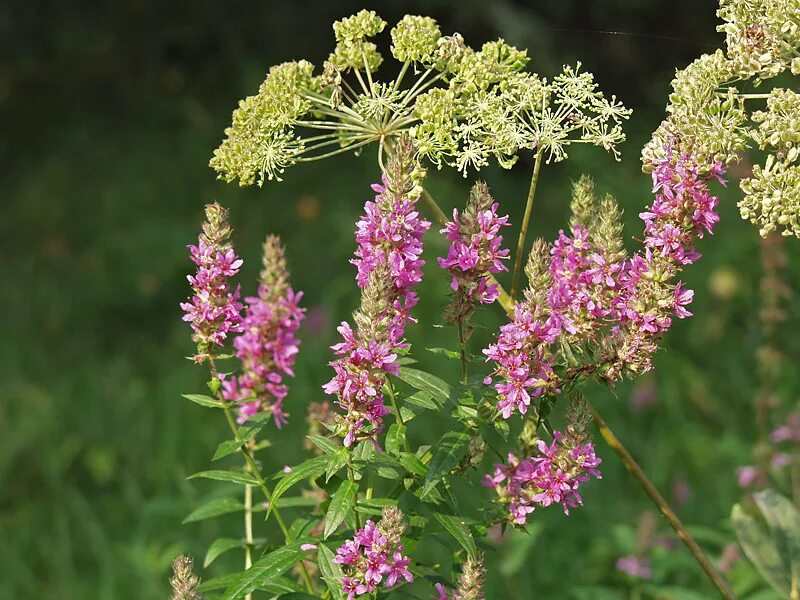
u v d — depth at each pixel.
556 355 2.08
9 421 6.21
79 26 11.42
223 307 2.24
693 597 3.71
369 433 1.97
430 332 6.41
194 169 9.69
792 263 5.91
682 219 2.04
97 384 6.62
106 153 10.22
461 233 2.06
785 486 4.11
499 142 2.16
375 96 2.26
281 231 8.43
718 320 6.39
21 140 10.61
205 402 2.30
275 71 2.29
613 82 10.52
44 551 5.30
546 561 4.50
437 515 1.99
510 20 9.84
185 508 4.54
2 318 7.60
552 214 8.66
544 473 2.09
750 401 5.63
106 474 5.77
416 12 10.49
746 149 2.10
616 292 2.07
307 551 2.09
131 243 8.18
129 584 5.01
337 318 7.14
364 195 8.83
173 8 11.33
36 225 8.99
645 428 5.75
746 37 2.11
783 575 2.74
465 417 2.00
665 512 2.42
